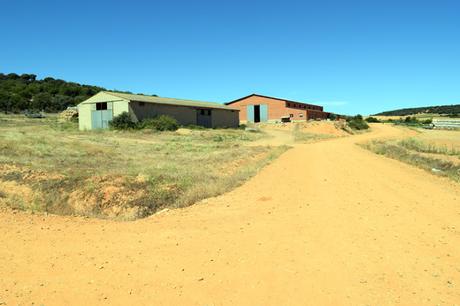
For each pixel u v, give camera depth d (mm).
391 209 9508
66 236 7551
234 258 6238
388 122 118250
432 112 194375
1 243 7027
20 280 5434
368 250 6527
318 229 7805
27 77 134250
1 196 12125
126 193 12688
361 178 14602
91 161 19812
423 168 18453
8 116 70562
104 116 47781
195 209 9898
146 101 48031
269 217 8852
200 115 57812
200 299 4844
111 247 6867
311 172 16281
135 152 25422
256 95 80125
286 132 61156
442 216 8820
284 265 5910
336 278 5406
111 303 4762
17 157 19641
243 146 32750
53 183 13742
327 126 66625
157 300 4828
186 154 24719
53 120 65250
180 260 6184
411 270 5660
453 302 4695
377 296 4859
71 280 5434
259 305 4680
